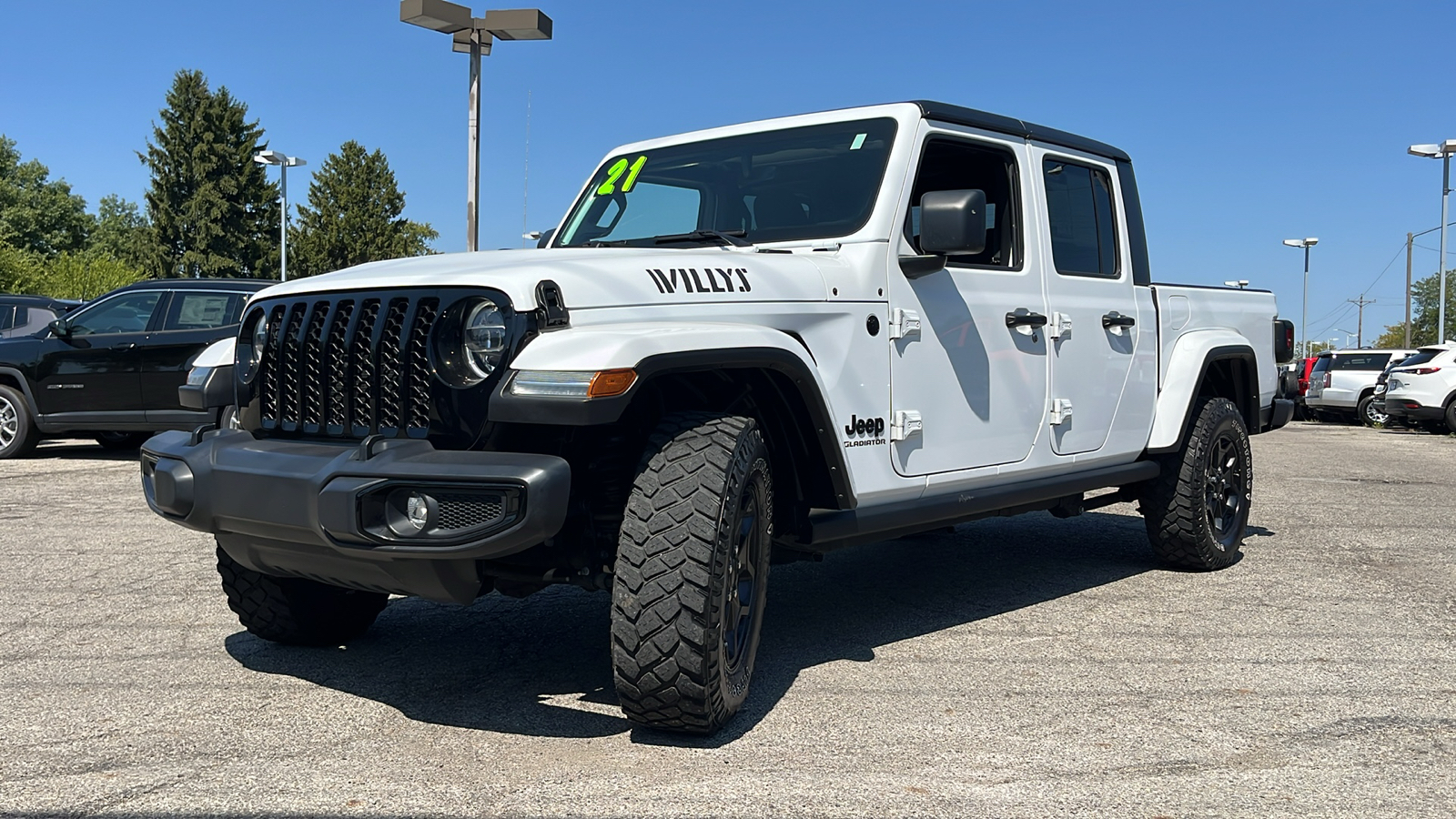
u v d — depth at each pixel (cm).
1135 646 434
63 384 1082
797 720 343
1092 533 712
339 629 423
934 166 450
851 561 617
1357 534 721
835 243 401
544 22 1495
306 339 338
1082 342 499
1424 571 591
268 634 414
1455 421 1912
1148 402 548
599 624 463
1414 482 1061
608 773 297
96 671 392
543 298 307
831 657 418
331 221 6875
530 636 444
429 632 450
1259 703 362
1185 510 565
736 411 367
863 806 275
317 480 304
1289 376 695
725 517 312
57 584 534
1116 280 527
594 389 287
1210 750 318
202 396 363
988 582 558
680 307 334
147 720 340
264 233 6869
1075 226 510
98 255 8231
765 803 277
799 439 372
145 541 652
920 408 412
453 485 290
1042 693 373
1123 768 303
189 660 407
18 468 1029
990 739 326
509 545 289
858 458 385
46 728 332
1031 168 480
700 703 310
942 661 412
